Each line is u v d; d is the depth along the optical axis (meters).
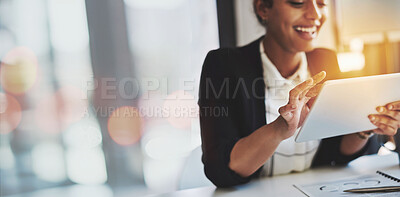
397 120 0.80
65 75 2.50
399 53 1.30
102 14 2.45
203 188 0.91
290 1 1.12
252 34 1.15
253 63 1.11
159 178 2.51
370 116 0.79
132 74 2.40
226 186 0.90
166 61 2.27
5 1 2.42
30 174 2.62
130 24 2.40
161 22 2.33
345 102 0.71
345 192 0.76
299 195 0.78
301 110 0.80
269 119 1.11
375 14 1.27
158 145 2.45
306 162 1.07
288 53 1.13
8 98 2.51
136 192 2.50
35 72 2.51
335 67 1.22
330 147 1.08
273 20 1.13
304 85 0.66
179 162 2.28
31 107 2.54
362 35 1.25
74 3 2.46
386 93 0.74
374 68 1.29
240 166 0.88
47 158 2.63
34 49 2.49
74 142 2.59
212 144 0.94
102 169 2.65
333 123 0.76
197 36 1.73
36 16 2.46
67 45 2.48
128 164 2.60
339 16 1.20
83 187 2.63
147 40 2.34
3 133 2.55
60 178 2.65
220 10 1.18
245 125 1.05
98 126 2.56
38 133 2.59
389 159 1.04
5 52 2.46
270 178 0.95
